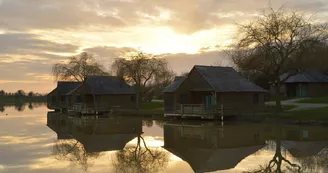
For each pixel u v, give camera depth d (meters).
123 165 20.19
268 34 39.47
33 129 39.53
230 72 47.94
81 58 69.94
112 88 66.38
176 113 45.53
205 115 42.38
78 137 32.81
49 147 26.77
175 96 46.19
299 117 37.81
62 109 76.19
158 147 26.69
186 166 19.77
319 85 62.16
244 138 29.58
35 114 67.62
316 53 43.38
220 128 36.12
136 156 23.08
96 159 22.02
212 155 22.86
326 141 27.19
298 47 38.88
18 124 45.69
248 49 41.94
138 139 31.14
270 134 31.19
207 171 18.36
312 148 24.42
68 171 18.59
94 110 61.41
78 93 66.69
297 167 18.72
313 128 33.97
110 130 38.34
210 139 29.67
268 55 40.44
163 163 20.69
